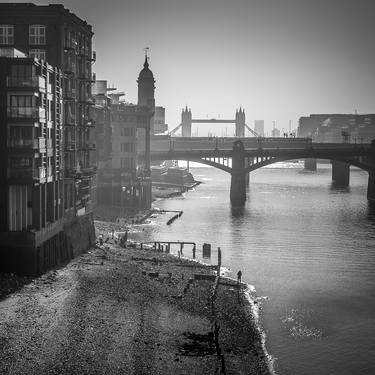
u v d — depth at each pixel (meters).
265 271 85.06
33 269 68.00
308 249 101.69
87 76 93.88
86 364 47.00
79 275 71.00
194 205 166.00
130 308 60.72
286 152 186.75
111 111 139.62
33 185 68.12
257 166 182.25
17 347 48.97
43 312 57.12
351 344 57.72
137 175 145.12
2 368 45.25
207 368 48.84
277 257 94.75
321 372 51.56
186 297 66.88
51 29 81.38
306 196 194.62
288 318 64.31
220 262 84.62
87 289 65.38
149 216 136.50
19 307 58.09
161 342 53.03
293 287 76.75
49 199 74.88
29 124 66.44
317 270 86.25
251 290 74.75
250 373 49.44
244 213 148.75
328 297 72.62
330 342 58.06
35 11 81.25
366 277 82.56
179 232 116.81
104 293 64.62
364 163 190.12
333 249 102.06
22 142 66.69
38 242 68.44
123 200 139.75
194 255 93.94
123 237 97.44
